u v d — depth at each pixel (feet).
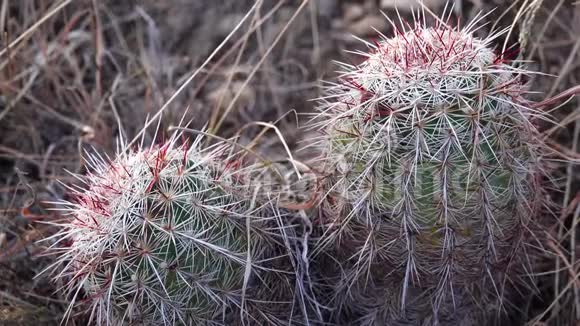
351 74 1.23
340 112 1.22
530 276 1.34
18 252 1.51
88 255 1.20
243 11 1.99
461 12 1.69
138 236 1.17
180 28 1.97
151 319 1.20
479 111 1.12
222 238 1.21
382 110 1.15
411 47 1.18
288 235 1.33
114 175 1.23
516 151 1.18
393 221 1.19
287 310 1.32
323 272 1.37
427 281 1.25
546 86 1.60
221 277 1.22
